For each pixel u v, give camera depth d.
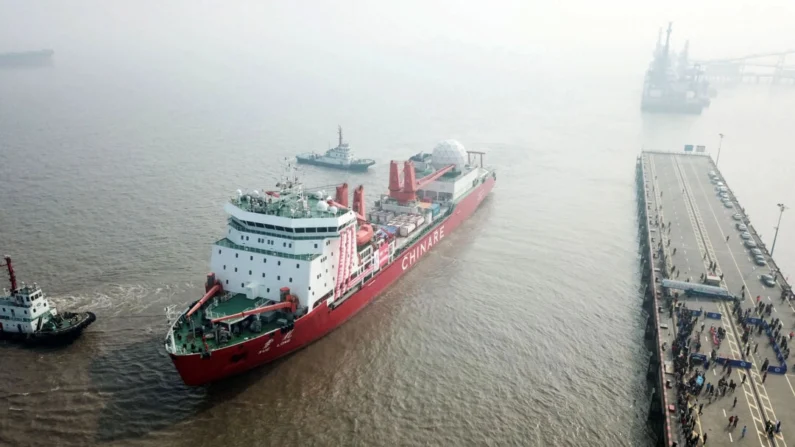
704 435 53.69
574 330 77.94
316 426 58.88
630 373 68.81
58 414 58.88
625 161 177.38
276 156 170.25
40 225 107.38
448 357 71.38
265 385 65.31
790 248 112.00
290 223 72.00
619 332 77.75
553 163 174.12
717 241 104.94
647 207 123.06
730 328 73.12
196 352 60.56
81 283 84.94
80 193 127.06
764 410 57.34
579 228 118.69
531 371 68.69
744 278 88.69
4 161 152.50
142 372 65.56
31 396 61.25
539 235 114.75
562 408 62.38
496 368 69.12
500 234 115.75
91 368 65.94
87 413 59.16
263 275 73.00
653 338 73.50
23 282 84.50
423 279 94.62
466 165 139.88
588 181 154.88
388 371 68.44
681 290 83.69
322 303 73.31
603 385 66.44
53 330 70.19
